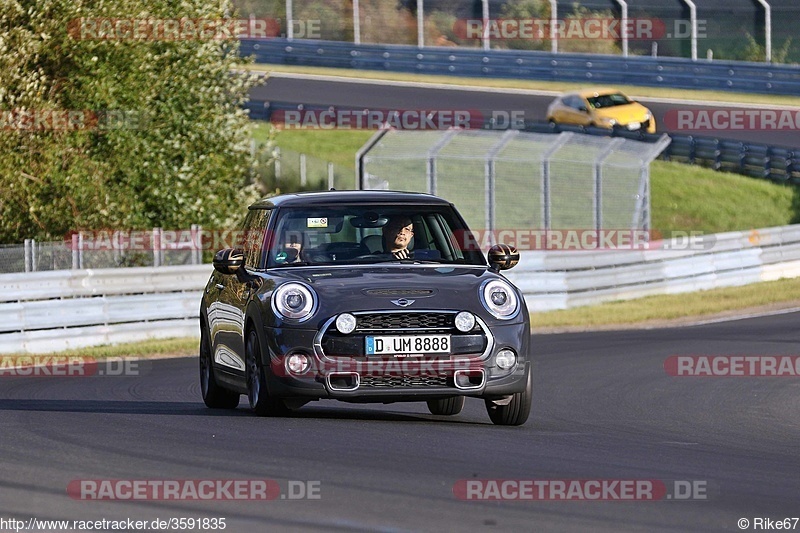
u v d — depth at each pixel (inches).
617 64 5876.0
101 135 3358.8
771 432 1268.5
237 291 1291.8
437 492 817.5
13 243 3280.0
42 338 2321.6
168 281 2578.7
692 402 1558.8
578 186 4512.8
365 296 1149.1
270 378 1157.7
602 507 783.1
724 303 3193.9
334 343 1135.0
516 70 6028.5
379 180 4158.5
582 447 1064.2
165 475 876.0
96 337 2422.5
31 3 3240.7
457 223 1312.7
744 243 3649.1
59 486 836.6
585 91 5078.7
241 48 6314.0
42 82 3176.7
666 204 4960.6
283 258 1264.8
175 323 2578.7
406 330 1138.7
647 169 4104.3
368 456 963.3
